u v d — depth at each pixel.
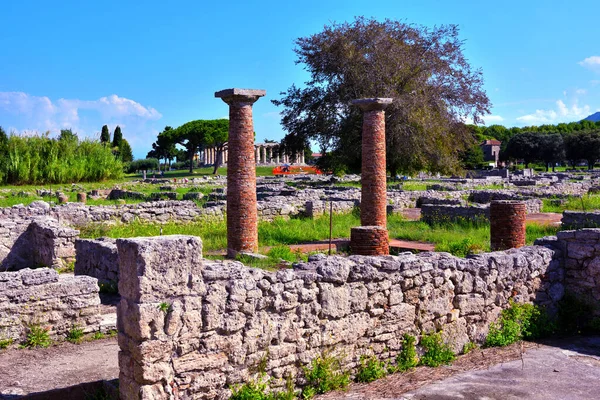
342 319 7.41
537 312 9.45
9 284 9.47
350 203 27.14
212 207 24.16
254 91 16.62
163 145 84.06
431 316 8.28
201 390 6.21
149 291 5.87
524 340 9.27
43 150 49.38
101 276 13.73
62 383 7.68
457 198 31.78
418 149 44.31
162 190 41.94
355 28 45.28
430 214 23.67
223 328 6.36
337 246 17.62
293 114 49.38
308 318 7.09
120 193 37.91
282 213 25.16
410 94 44.06
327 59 45.72
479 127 126.75
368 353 7.65
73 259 15.89
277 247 16.62
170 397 5.97
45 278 9.80
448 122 46.00
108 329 10.40
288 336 6.92
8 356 9.00
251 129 16.80
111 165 53.84
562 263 10.06
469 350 8.69
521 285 9.41
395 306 7.93
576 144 89.94
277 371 6.81
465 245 16.16
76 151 52.56
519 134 94.88
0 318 9.38
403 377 7.65
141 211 22.28
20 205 19.30
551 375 7.66
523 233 14.98
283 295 6.87
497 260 9.07
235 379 6.47
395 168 47.94
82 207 21.19
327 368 7.15
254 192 16.83
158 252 5.92
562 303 9.93
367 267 7.64
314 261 7.66
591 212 18.80
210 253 17.30
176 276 6.04
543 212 26.64
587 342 9.17
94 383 7.02
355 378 7.52
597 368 7.93
